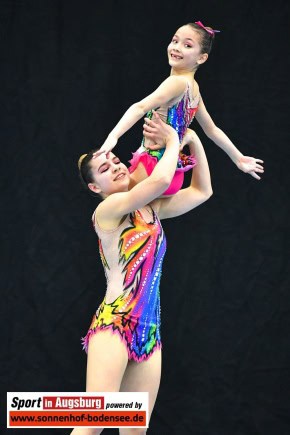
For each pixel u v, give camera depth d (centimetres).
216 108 1484
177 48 1023
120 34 1473
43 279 1475
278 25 1487
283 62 1487
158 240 1055
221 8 1484
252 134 1487
